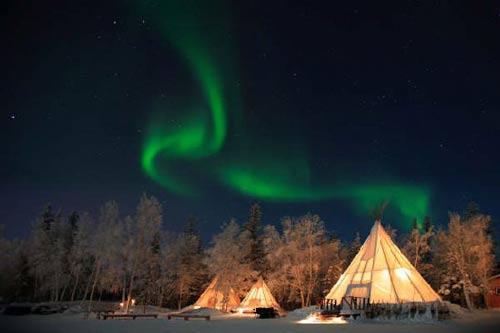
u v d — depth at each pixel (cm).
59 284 5359
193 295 6181
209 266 4641
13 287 5381
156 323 2550
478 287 4725
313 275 5222
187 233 6812
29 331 1980
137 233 4338
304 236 5088
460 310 3095
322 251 5269
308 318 2714
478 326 2106
